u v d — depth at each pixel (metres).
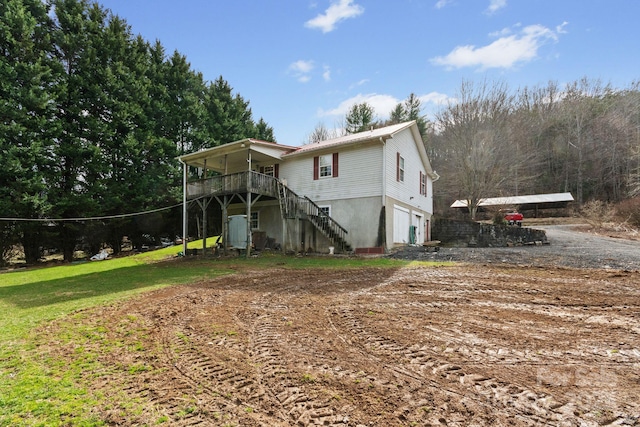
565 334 4.05
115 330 4.75
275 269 10.23
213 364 3.46
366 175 14.14
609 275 7.32
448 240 19.69
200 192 15.95
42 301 6.98
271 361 3.49
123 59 21.47
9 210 15.55
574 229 21.03
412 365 3.29
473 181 26.28
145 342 4.21
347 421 2.36
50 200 17.09
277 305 5.89
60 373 3.32
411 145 17.55
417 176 18.50
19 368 3.46
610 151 32.88
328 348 3.81
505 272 8.23
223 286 7.83
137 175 20.81
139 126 21.73
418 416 2.39
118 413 2.55
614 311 4.90
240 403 2.67
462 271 8.60
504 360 3.35
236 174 14.30
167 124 23.50
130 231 21.62
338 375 3.12
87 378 3.20
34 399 2.79
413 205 17.56
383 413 2.45
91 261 16.73
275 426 2.33
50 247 18.47
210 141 25.70
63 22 18.92
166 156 23.09
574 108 35.59
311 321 4.88
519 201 28.64
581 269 8.17
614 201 29.77
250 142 14.43
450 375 3.05
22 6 16.88
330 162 15.24
